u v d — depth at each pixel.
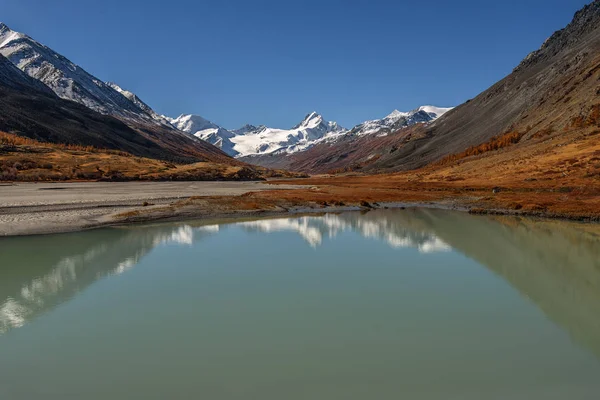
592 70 142.62
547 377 13.23
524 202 62.59
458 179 114.94
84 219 48.66
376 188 110.25
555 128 128.12
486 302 20.64
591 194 63.72
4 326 17.86
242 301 20.98
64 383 13.15
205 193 91.50
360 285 23.80
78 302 20.94
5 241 37.47
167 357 14.84
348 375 13.56
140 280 25.00
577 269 27.61
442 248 35.28
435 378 13.28
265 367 14.12
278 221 54.22
